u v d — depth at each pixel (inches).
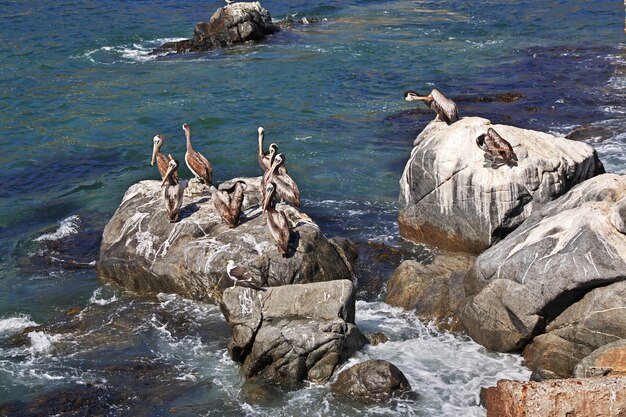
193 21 2224.4
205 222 795.4
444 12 2260.1
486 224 799.7
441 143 831.1
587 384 510.3
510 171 794.2
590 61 1626.5
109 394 625.6
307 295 653.9
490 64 1646.2
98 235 931.3
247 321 644.7
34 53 1819.6
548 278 629.9
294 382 625.6
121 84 1566.2
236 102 1425.9
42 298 788.6
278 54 1791.3
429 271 764.6
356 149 1174.3
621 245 629.6
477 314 661.9
